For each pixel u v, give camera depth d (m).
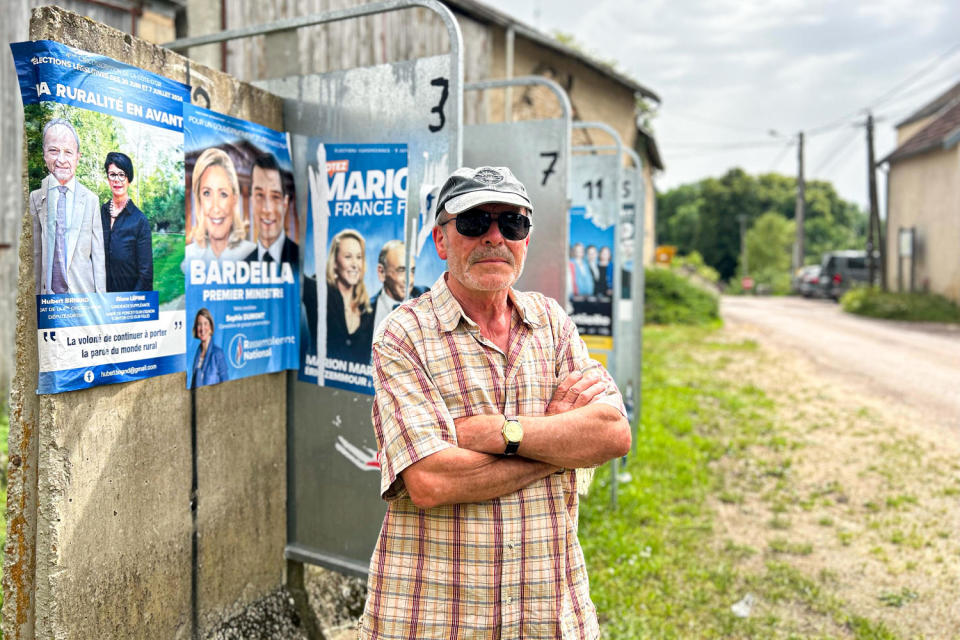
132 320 2.18
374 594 1.75
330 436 2.94
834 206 70.69
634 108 16.84
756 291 42.03
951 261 19.41
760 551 4.38
